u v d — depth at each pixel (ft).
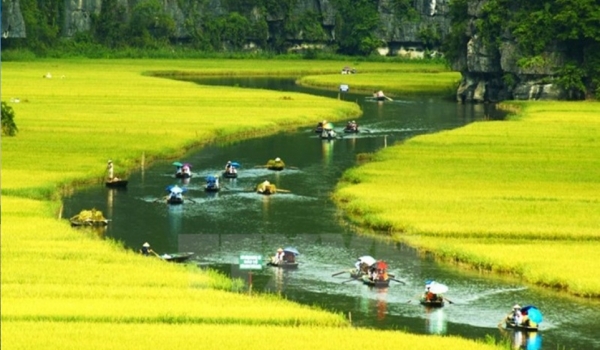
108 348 391.45
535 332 455.22
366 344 406.21
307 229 624.18
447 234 600.39
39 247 544.21
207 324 429.79
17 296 459.73
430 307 485.97
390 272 537.65
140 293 470.80
